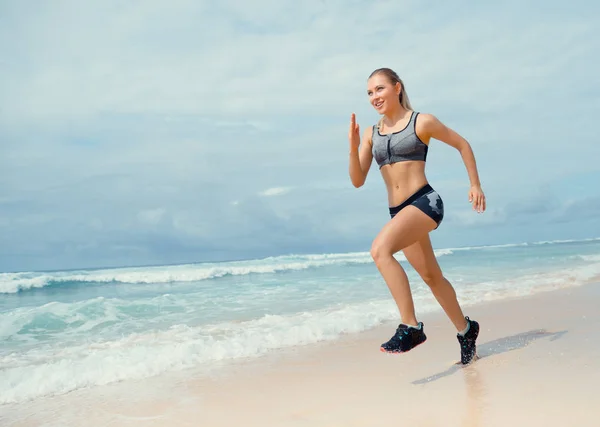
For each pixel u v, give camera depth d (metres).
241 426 2.91
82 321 7.21
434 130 3.55
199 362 4.57
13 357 5.09
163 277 15.98
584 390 2.99
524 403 2.86
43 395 3.77
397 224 3.42
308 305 8.22
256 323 6.51
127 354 4.80
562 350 4.07
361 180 3.83
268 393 3.52
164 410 3.28
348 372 3.97
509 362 3.83
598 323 5.25
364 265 19.75
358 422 2.82
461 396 3.10
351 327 5.94
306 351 4.85
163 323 6.91
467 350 3.93
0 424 3.17
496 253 25.69
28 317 7.38
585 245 36.84
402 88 3.74
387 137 3.65
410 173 3.59
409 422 2.75
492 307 7.05
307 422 2.90
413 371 3.88
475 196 3.62
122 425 3.05
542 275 11.71
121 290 12.77
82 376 4.14
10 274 15.80
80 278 15.05
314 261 21.09
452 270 14.22
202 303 8.80
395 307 7.29
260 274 16.70
